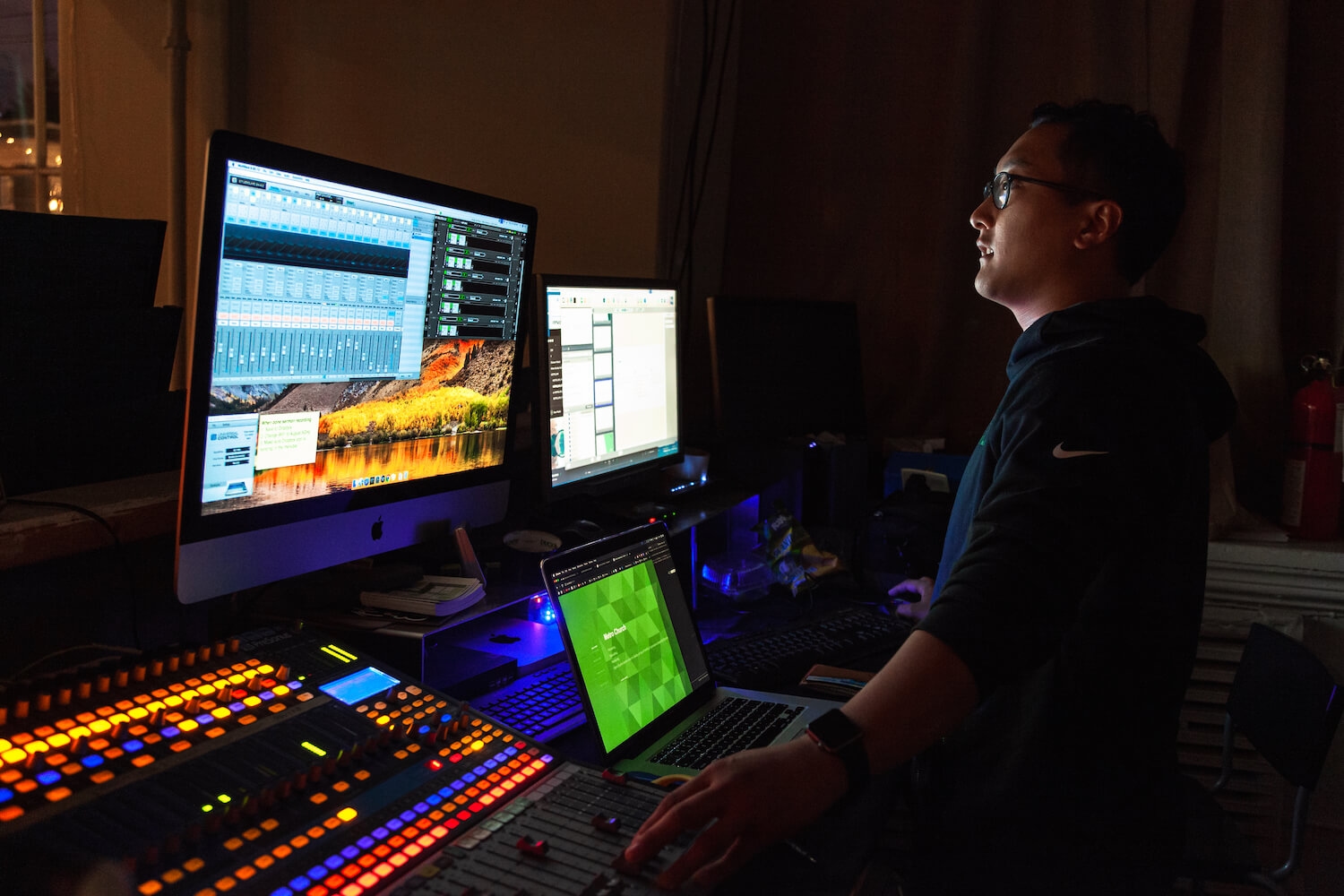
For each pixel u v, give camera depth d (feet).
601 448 6.18
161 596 4.13
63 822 2.31
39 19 10.24
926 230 9.28
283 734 2.91
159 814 2.42
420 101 8.75
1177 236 8.24
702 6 8.57
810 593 6.81
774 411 8.07
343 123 9.02
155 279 4.71
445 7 8.57
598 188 8.29
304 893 2.36
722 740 4.12
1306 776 5.31
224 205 3.28
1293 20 7.92
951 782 3.89
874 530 7.55
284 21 9.07
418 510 4.50
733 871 2.63
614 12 8.07
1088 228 3.92
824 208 9.48
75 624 3.72
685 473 7.33
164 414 4.42
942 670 2.73
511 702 4.26
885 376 9.55
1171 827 3.67
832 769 2.65
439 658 4.45
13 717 2.59
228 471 3.46
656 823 2.62
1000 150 8.89
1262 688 5.99
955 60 8.80
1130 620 3.49
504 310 4.97
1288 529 7.70
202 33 9.12
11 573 3.44
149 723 2.76
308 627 3.71
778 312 8.25
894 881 3.77
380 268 4.06
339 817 2.65
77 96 9.81
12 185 10.62
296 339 3.67
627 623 4.27
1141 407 3.15
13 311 3.94
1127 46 8.09
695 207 8.79
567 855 2.70
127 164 9.78
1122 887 3.56
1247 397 7.88
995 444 3.68
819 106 9.37
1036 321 3.88
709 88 8.87
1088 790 3.55
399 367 4.26
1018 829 3.61
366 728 3.07
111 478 4.21
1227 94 7.73
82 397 4.24
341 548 4.04
